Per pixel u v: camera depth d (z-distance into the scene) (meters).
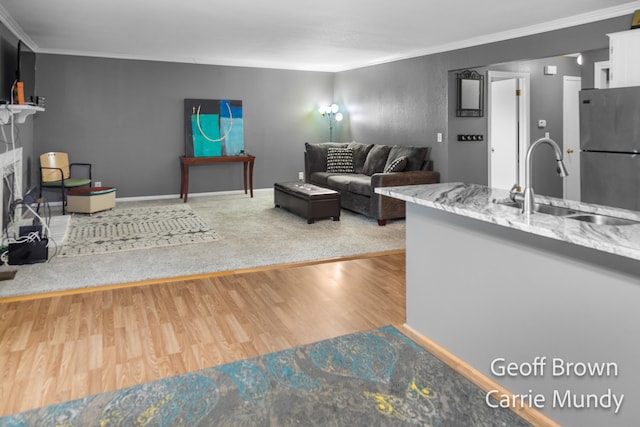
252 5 4.35
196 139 8.05
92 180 7.55
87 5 4.38
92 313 3.13
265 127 8.64
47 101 7.16
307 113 8.95
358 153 7.73
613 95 4.03
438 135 6.49
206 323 2.98
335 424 1.97
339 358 2.53
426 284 2.70
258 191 8.70
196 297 3.44
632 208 3.98
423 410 2.06
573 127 7.30
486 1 4.21
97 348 2.64
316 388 2.24
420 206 2.70
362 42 6.19
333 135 9.16
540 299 1.99
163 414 2.04
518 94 6.83
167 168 8.02
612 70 4.15
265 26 5.24
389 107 7.53
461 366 2.44
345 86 8.75
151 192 7.95
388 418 2.01
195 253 4.56
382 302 3.34
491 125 6.94
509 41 5.44
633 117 3.90
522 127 6.85
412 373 2.37
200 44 6.47
